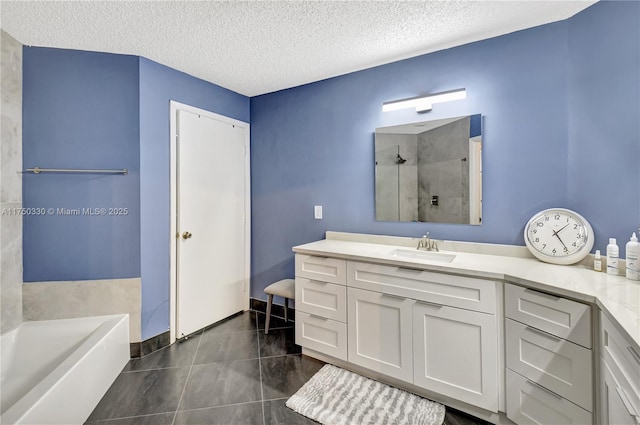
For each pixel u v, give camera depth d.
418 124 2.26
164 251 2.40
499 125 1.97
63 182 2.12
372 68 2.44
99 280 2.18
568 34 1.75
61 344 1.96
